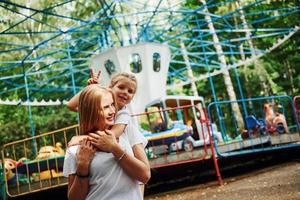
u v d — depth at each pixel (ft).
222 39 82.43
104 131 8.91
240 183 29.14
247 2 81.15
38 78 76.54
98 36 53.57
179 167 35.32
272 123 39.45
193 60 86.48
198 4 81.41
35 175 34.71
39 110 83.41
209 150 32.91
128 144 9.53
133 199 8.82
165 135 33.50
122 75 11.85
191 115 39.83
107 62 43.73
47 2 71.56
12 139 74.64
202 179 35.01
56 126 77.00
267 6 81.66
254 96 85.92
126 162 8.77
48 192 35.53
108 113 9.20
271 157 39.65
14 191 33.32
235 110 75.36
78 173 8.79
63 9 74.28
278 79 88.38
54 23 73.56
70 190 8.94
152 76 42.65
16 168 33.12
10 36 75.31
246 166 38.09
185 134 33.99
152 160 31.60
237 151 35.09
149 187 35.14
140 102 41.68
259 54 60.59
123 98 11.57
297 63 83.66
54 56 76.43
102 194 8.72
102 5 42.32
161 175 35.40
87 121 9.09
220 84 91.40
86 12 73.87
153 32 56.85
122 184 8.75
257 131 38.86
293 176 27.45
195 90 75.46
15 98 81.87
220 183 29.94
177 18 64.18
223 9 79.56
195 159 31.27
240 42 79.82
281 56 85.56
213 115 91.40
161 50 43.78
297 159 36.83
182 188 32.27
